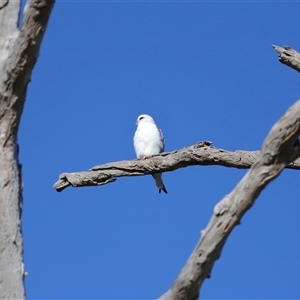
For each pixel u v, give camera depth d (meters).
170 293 10.19
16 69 11.39
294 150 9.80
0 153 11.62
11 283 11.07
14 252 11.28
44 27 11.24
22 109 11.77
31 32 11.19
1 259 11.18
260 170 9.82
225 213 9.89
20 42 11.28
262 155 9.80
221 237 9.88
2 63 11.77
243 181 9.92
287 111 9.63
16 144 11.88
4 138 11.66
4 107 11.60
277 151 9.68
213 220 9.95
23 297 11.08
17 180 11.72
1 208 11.42
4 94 11.54
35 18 11.11
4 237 11.29
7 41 12.05
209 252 9.91
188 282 10.05
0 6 12.30
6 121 11.65
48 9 11.07
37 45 11.31
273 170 9.79
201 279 10.08
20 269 11.25
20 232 11.51
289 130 9.55
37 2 10.98
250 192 9.84
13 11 12.32
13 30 12.19
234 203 9.88
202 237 9.97
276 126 9.66
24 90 11.64
